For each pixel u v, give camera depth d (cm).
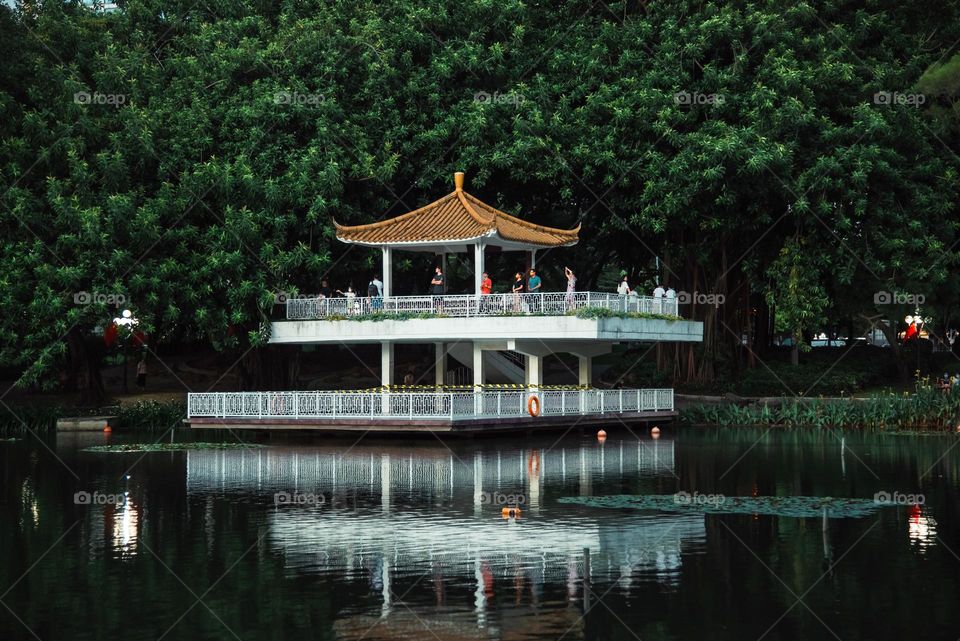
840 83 5047
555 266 5950
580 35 5356
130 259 4562
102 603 1672
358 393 4022
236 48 5162
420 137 5156
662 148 5097
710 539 2094
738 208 5025
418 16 5262
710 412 4931
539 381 4412
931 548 2014
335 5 5353
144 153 4791
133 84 4956
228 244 4694
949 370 5891
